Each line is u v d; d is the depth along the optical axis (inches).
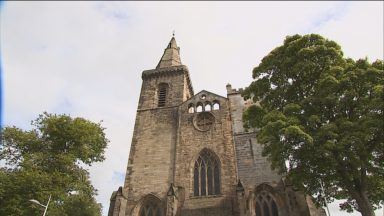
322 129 987.9
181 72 2245.3
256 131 1670.8
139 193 1577.3
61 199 1421.0
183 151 1694.1
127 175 1664.6
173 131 1829.5
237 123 1747.0
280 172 1160.8
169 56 2541.8
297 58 1194.6
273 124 1032.8
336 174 1048.2
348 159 967.6
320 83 1056.2
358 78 1023.6
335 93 1049.5
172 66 2276.1
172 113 1946.4
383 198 1128.2
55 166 1518.2
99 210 2145.7
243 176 1508.4
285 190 1359.5
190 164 1626.5
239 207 1323.8
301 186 1112.2
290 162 1098.1
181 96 2063.2
